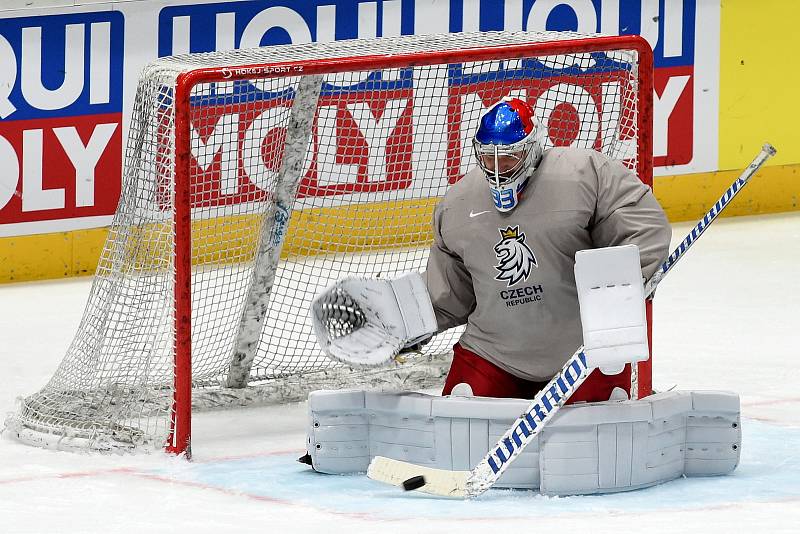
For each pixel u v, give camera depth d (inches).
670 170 1295.5
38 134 1079.6
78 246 1106.7
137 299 665.6
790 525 493.7
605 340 521.3
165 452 616.1
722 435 568.1
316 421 579.2
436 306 598.5
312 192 951.6
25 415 665.0
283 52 690.8
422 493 549.3
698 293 1019.3
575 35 722.2
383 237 901.2
